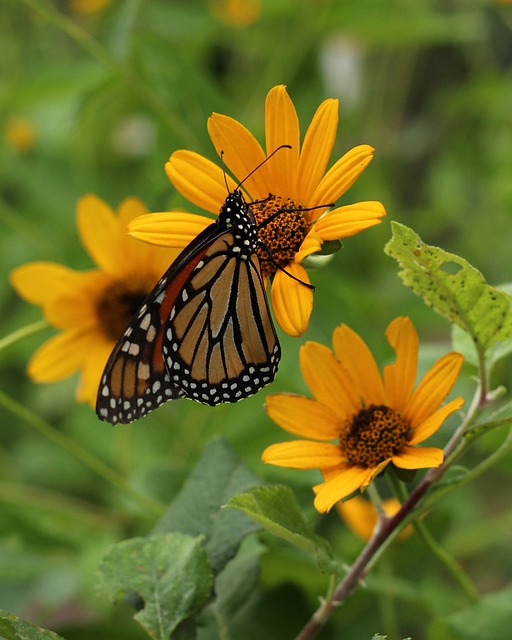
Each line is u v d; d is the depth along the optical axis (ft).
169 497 2.26
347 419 1.93
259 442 2.39
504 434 2.25
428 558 2.31
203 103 2.52
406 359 1.92
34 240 2.69
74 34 2.44
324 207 1.91
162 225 1.92
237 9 3.15
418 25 2.86
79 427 2.85
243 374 1.97
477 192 3.31
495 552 2.94
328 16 2.85
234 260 1.94
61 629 2.13
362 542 2.37
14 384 3.14
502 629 2.06
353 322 2.25
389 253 1.90
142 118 3.30
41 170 3.28
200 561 1.94
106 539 2.46
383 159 3.35
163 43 2.52
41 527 2.47
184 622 1.95
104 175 3.40
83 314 2.26
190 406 2.49
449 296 1.90
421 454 1.89
